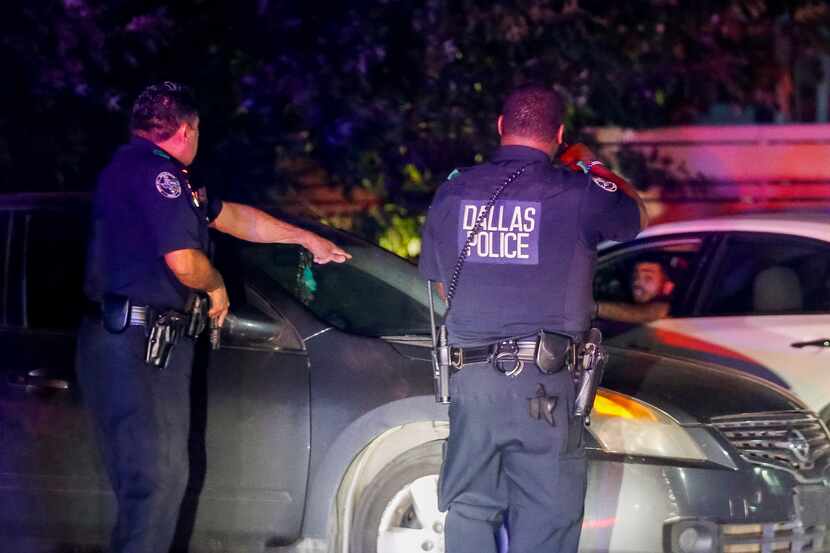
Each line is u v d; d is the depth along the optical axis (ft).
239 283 23.67
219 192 41.32
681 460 22.08
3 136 38.47
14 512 23.94
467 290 19.69
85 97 38.83
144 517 21.31
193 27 40.47
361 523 22.72
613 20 41.57
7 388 23.79
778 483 22.41
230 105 40.75
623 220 19.49
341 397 22.79
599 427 22.25
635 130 45.78
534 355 19.25
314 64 40.22
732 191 48.80
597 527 21.91
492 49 41.04
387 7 40.32
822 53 45.44
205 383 23.02
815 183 49.08
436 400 20.01
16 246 24.82
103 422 21.35
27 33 37.55
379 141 41.45
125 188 21.07
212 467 23.06
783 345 29.78
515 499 19.89
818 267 30.55
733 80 43.96
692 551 21.85
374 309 25.34
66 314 24.27
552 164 20.35
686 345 31.09
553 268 19.40
